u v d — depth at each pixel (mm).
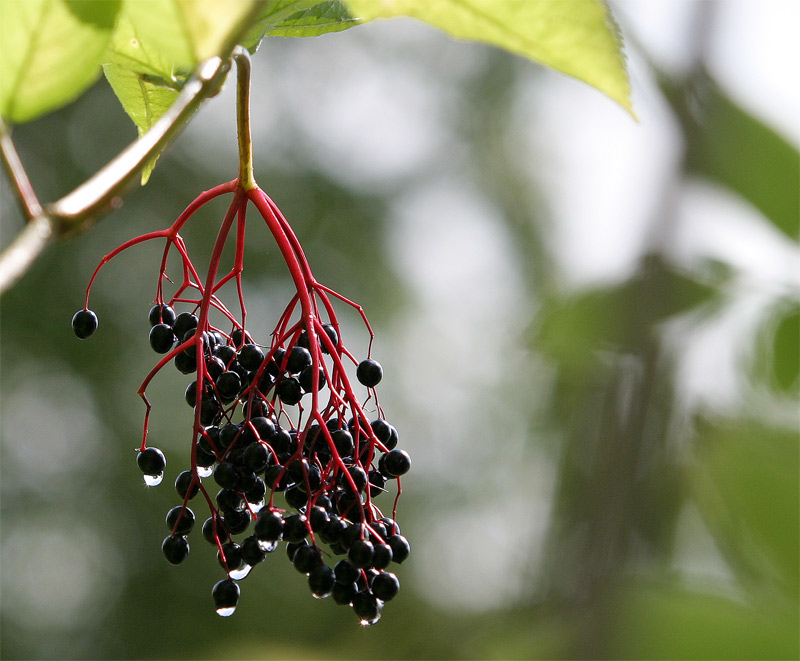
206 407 949
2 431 4312
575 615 1028
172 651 4195
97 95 4652
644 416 1054
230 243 4305
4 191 4289
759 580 994
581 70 923
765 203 1057
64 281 4383
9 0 886
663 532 1044
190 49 896
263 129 4895
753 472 1010
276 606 4207
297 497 942
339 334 963
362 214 5082
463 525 4703
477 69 5691
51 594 4332
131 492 4340
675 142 1072
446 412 4961
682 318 1063
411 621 3465
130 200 4488
